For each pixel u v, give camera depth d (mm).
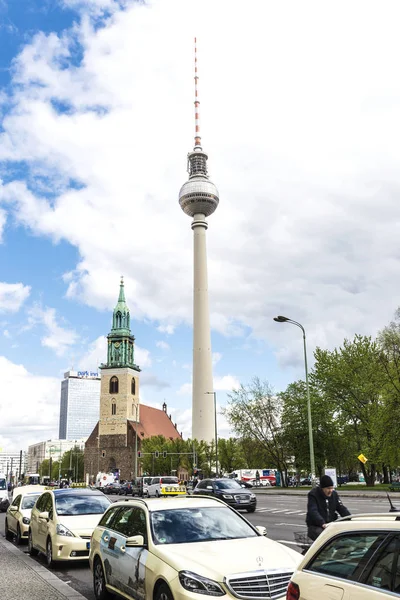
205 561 7086
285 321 38969
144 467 112125
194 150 146375
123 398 128000
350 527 4758
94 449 127375
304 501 38969
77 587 11336
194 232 139375
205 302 133125
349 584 4438
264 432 69062
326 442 65375
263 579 6770
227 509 9062
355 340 63938
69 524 13367
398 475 85500
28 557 15477
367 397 60875
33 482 128375
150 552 7785
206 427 123812
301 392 67875
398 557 4188
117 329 133250
